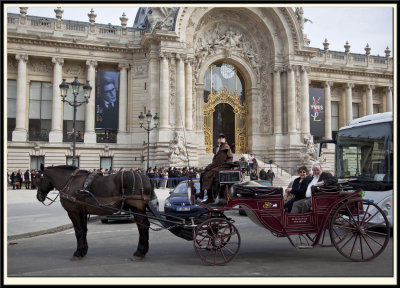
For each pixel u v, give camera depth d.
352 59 50.84
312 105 45.31
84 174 10.38
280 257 9.91
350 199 9.89
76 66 40.56
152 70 38.44
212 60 42.78
